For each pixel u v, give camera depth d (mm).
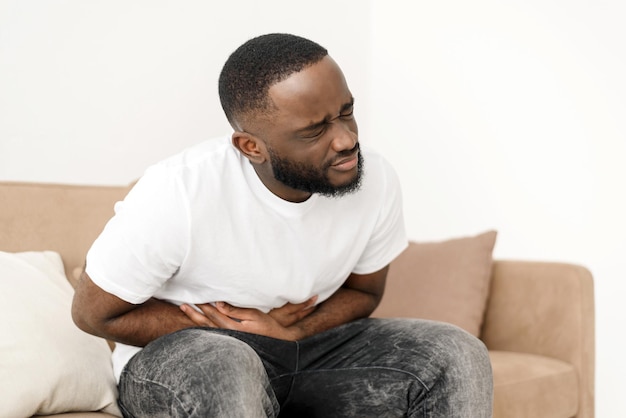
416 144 3176
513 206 2877
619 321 2619
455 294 2160
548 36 2809
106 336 1408
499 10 2941
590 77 2697
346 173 1314
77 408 1398
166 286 1486
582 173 2711
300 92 1261
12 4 2252
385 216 1564
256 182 1411
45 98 2311
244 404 1166
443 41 3104
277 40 1320
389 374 1414
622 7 2623
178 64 2627
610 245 2641
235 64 1334
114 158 2455
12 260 1604
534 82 2840
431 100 3135
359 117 3305
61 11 2348
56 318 1483
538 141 2822
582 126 2715
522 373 1920
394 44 3266
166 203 1334
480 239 2205
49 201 1835
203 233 1365
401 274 2271
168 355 1284
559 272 2160
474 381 1378
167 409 1267
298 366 1481
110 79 2451
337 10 3201
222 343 1251
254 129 1326
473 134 2996
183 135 2635
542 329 2160
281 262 1452
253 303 1492
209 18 2723
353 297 1626
